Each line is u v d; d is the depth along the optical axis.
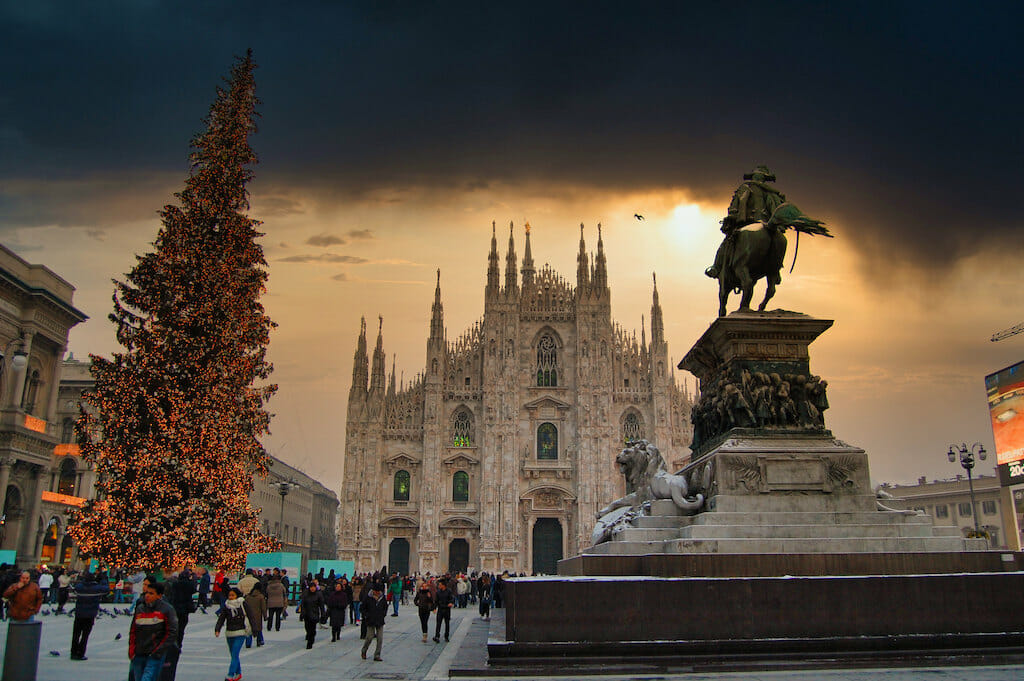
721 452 16.72
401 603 60.78
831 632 14.22
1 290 52.03
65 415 68.88
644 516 17.39
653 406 85.88
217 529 30.00
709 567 15.21
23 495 55.34
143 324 31.14
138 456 29.11
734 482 16.53
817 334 18.14
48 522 58.47
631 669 13.71
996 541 82.38
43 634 25.39
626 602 14.25
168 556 29.34
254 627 23.80
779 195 19.78
